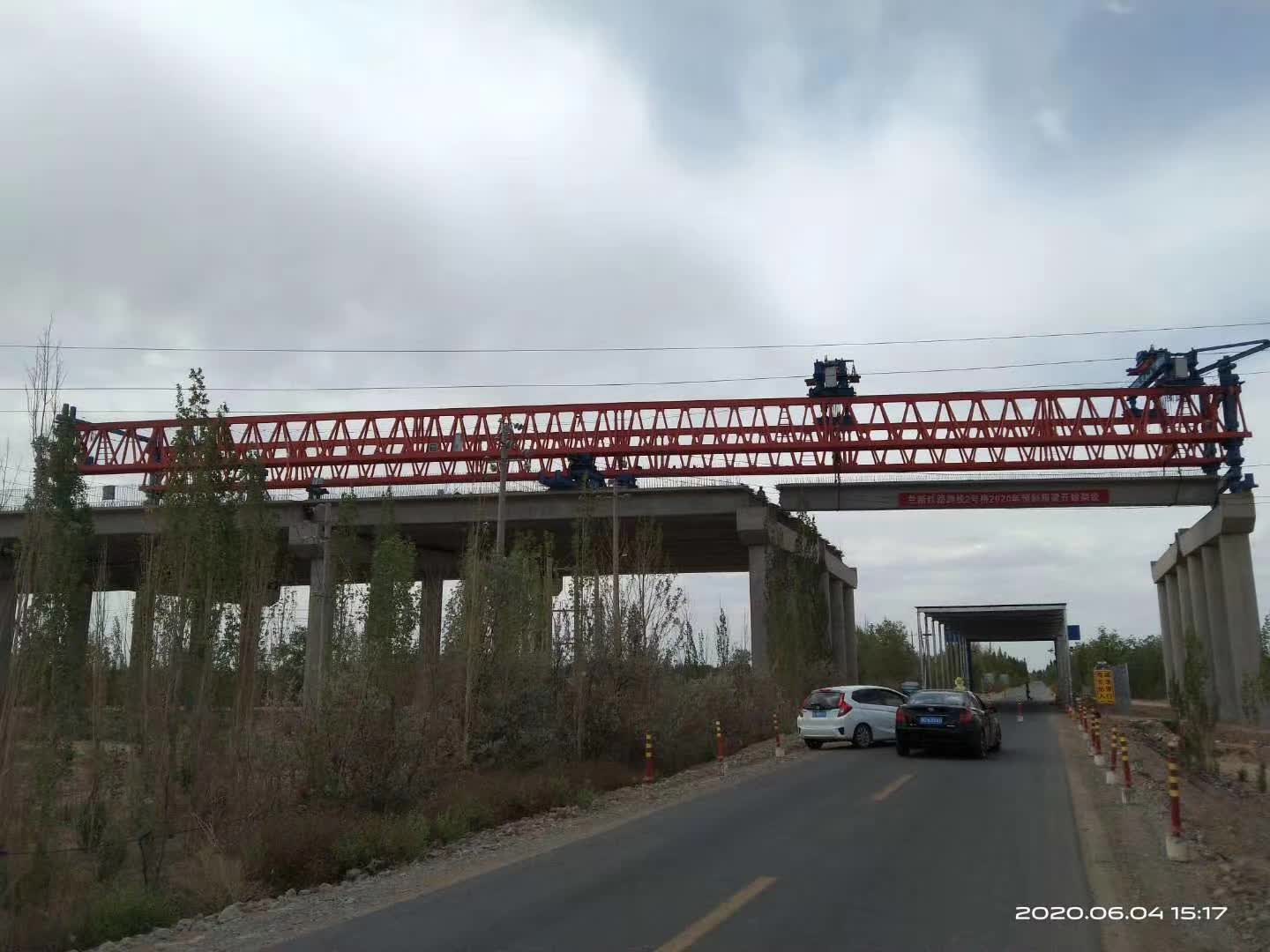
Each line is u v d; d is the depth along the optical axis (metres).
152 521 13.73
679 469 48.25
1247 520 42.59
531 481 48.25
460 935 7.61
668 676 24.16
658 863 10.33
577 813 15.59
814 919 7.84
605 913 8.14
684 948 7.07
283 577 18.14
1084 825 12.75
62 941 9.20
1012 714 52.06
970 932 7.50
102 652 13.37
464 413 50.41
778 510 46.72
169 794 12.34
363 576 30.62
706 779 19.77
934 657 67.88
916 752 24.52
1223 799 17.94
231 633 13.48
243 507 14.09
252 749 13.74
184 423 13.84
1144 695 82.81
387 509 31.89
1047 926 7.72
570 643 22.33
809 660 39.06
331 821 12.39
